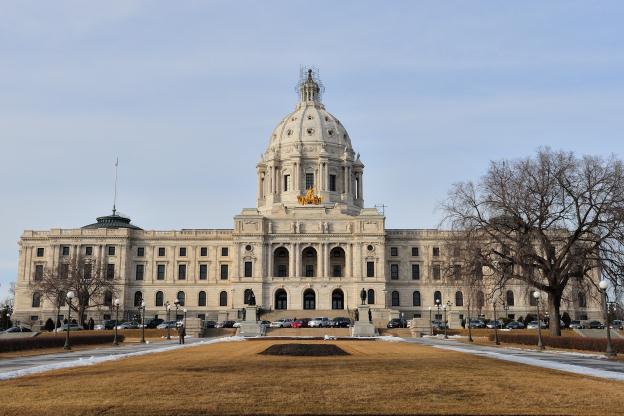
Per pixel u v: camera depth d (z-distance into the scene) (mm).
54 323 146875
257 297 163000
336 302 167625
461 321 127375
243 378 31750
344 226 167750
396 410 23109
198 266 172875
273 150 195375
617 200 67625
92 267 155125
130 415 22062
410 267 170875
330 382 30172
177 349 63062
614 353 52750
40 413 22266
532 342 74625
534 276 75500
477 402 24766
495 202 73812
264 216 167125
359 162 199250
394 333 112000
